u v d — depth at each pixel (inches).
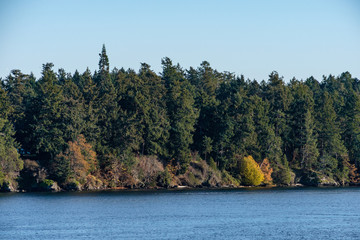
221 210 3961.6
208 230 3078.2
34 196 4877.0
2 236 2915.8
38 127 5580.7
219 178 6368.1
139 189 5821.9
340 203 4473.4
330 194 5374.0
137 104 6131.9
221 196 5068.9
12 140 5408.5
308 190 5940.0
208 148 6402.6
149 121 6102.4
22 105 6250.0
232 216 3636.8
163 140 6190.9
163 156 6274.6
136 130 6028.5
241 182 6565.0
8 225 3253.0
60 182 5482.3
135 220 3452.3
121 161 5905.5
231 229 3110.2
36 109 5866.1
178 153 6186.0
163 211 3892.7
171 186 6058.1
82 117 5846.5
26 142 5787.4
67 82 6565.0
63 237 2886.3
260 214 3740.2
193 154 6505.9
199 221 3410.4
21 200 4549.7
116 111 6112.2
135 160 5989.2
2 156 5182.1
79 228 3152.1
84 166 5526.6
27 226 3221.0
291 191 5762.8
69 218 3526.1
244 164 6515.8
